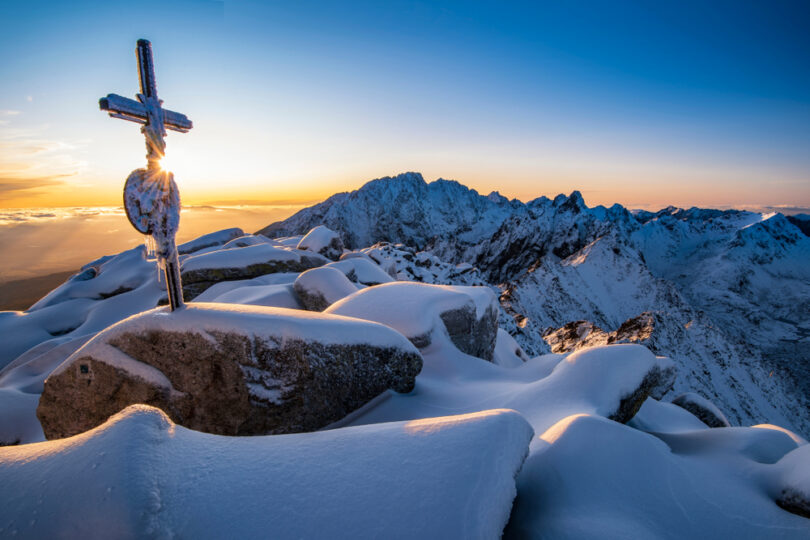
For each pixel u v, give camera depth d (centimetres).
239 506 226
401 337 611
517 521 313
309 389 539
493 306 1159
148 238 521
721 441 484
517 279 16475
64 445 243
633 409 586
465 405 594
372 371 580
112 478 213
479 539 222
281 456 270
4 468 229
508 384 710
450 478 253
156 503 211
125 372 553
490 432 291
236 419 539
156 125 477
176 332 543
